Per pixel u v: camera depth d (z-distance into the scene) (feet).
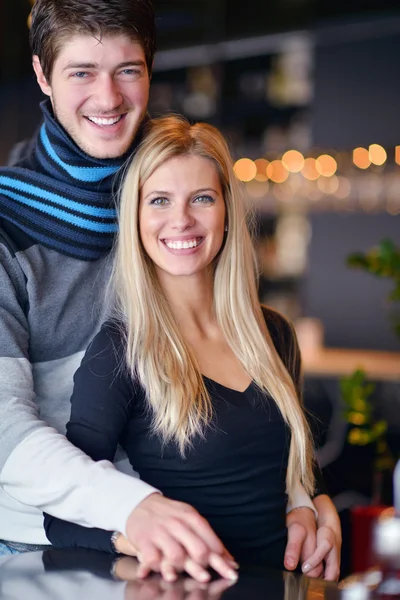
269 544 5.06
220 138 5.40
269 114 18.48
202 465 4.86
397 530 4.52
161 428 4.85
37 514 5.19
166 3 17.10
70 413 5.04
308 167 17.12
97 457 4.70
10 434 4.50
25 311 5.20
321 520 5.65
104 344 4.96
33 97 17.03
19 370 4.92
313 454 5.99
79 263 5.37
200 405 4.93
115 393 4.83
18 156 7.99
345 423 12.99
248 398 5.16
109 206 5.39
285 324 6.13
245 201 5.73
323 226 17.99
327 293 17.99
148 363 4.90
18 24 15.03
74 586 3.63
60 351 5.32
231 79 18.63
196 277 5.32
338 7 17.12
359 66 17.51
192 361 5.09
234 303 5.47
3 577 3.74
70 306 5.31
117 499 4.08
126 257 5.17
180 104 18.75
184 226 5.08
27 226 5.29
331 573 5.36
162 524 3.92
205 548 3.86
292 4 17.20
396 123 17.29
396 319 11.66
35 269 5.21
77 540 4.40
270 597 3.59
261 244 18.62
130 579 3.77
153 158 5.12
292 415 5.23
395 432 13.42
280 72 18.37
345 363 14.85
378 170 17.01
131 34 5.13
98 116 5.20
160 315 5.09
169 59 18.31
